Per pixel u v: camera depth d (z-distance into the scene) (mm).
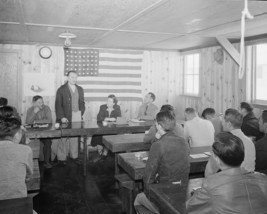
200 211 1504
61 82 5977
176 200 1882
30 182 2791
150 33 4266
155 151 2307
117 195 3676
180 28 3830
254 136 3859
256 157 2684
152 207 2312
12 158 2086
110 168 4777
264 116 2982
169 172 2314
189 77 6605
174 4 2625
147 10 2855
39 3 2625
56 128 4375
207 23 3498
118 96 6348
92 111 6207
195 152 3117
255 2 2557
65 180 4203
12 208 1869
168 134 2377
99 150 5508
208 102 5797
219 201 1406
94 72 6164
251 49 4664
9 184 2041
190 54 6453
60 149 5203
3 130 2150
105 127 4523
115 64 6297
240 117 2598
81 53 6062
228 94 5195
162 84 6754
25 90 5785
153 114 5719
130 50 6387
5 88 5672
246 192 1407
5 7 2777
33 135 4109
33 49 5777
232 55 4418
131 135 4129
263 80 4504
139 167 2688
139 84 6461
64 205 3369
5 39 5137
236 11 2891
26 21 3443
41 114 5102
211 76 5691
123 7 2738
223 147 1521
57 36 4703
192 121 3486
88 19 3283
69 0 2523
